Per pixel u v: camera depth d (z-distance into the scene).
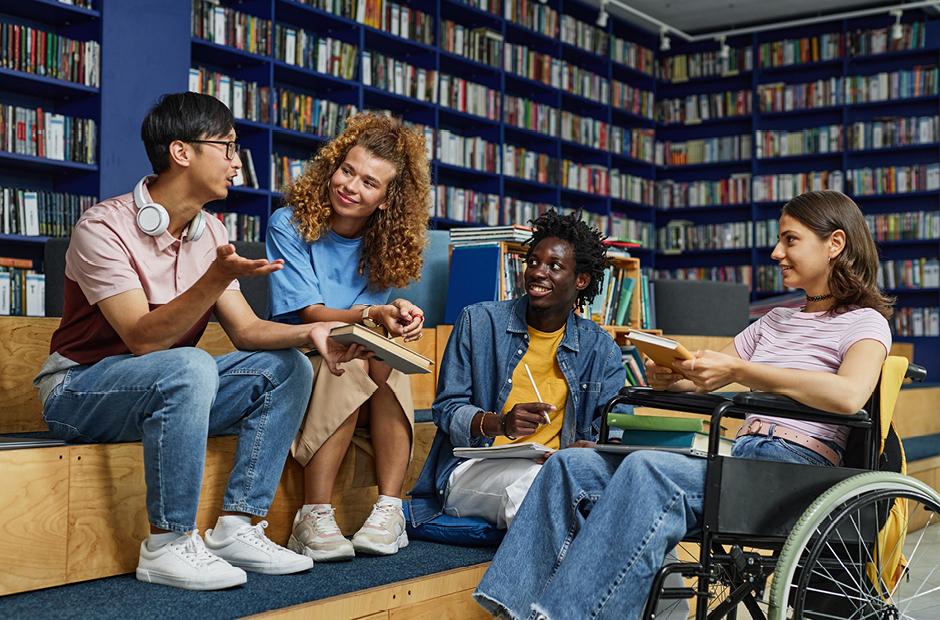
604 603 1.66
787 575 1.65
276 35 6.09
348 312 2.15
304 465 2.11
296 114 6.20
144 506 1.93
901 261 8.17
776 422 1.99
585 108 8.73
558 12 8.23
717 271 9.05
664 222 9.55
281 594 1.76
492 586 1.77
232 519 1.93
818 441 1.94
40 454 1.75
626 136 9.00
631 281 4.11
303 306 2.20
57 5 4.99
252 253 3.26
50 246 3.45
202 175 1.88
